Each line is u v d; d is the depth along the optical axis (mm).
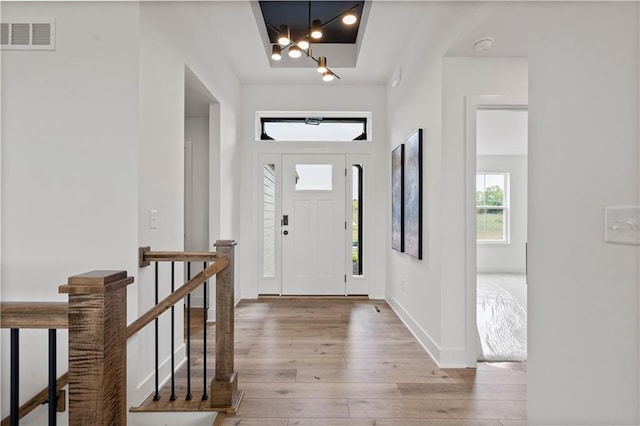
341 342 2994
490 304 4164
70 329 865
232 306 2027
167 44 2326
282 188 4570
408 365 2549
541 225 1378
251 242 4500
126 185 1978
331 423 1852
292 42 2994
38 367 2021
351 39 3883
